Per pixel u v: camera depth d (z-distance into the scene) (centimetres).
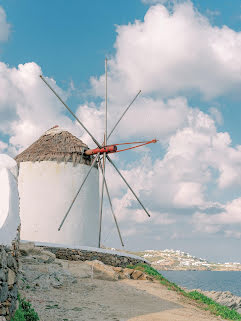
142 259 2252
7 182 764
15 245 754
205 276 17075
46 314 936
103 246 2502
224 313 1398
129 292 1390
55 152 2305
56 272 1393
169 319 1027
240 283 11856
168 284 1767
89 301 1161
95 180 2433
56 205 2212
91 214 2336
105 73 2598
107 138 2438
